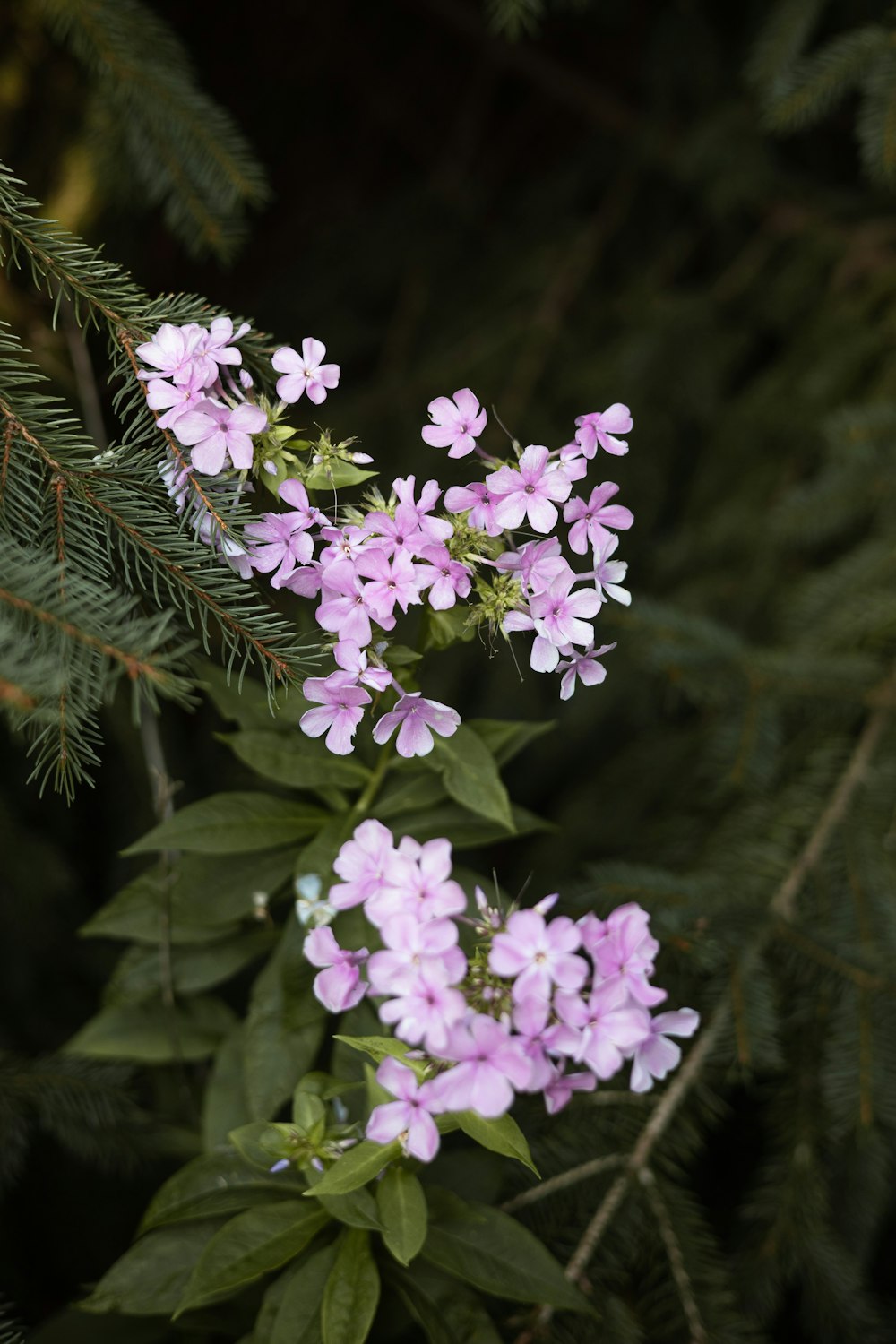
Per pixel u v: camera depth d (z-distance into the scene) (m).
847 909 1.28
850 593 1.54
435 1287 1.07
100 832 1.83
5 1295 1.36
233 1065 1.16
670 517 2.24
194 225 1.33
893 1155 1.26
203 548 0.99
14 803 1.63
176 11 2.11
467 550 0.99
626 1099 1.17
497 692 1.94
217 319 0.99
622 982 0.97
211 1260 1.04
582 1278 1.11
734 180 1.98
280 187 2.46
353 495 1.10
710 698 1.40
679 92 2.12
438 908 0.96
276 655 0.98
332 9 2.30
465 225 2.33
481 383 2.06
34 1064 1.23
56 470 0.99
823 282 2.04
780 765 1.46
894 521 1.61
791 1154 1.23
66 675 0.94
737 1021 1.19
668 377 2.03
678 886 1.25
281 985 1.11
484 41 2.25
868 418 1.61
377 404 2.06
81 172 1.48
